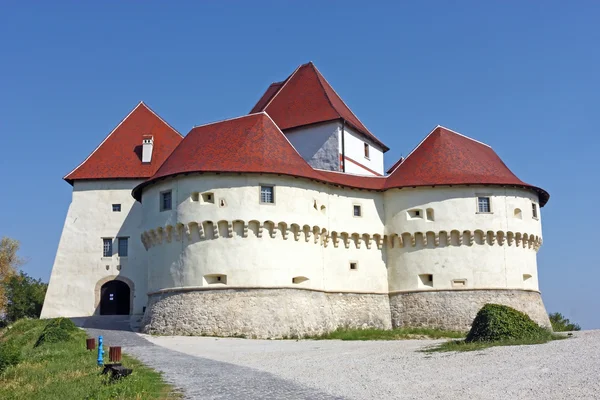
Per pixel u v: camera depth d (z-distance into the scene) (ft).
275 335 153.79
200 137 172.24
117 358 95.04
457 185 182.29
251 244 158.30
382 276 184.85
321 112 210.18
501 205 183.01
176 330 154.51
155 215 165.58
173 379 83.71
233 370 92.73
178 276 159.43
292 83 227.61
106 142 227.40
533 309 183.62
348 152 208.03
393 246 185.78
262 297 156.25
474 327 121.08
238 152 164.14
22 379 92.68
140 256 213.05
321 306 167.94
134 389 73.92
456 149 192.03
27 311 296.10
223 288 155.74
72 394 75.10
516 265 182.80
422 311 179.22
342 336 160.25
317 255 170.40
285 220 161.38
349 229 179.73
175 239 161.89
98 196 217.15
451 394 69.77
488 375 80.07
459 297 178.60
